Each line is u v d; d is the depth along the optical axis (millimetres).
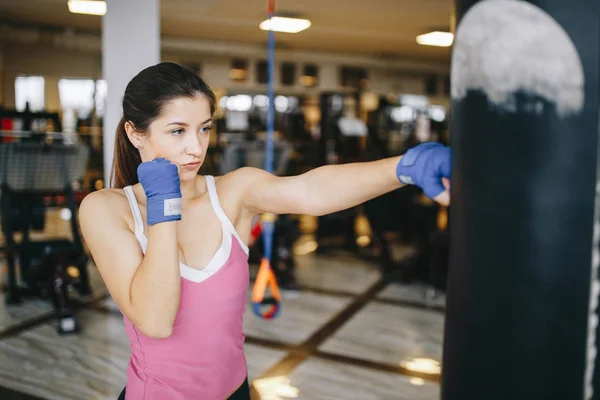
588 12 633
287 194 1042
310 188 1025
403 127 10758
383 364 3059
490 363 730
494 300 719
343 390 2738
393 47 10406
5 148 3793
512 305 706
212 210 1073
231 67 10930
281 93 11422
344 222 6125
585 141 649
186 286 1005
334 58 11359
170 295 899
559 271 679
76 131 9383
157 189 885
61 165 3988
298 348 3266
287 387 2760
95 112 10086
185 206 1069
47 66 10086
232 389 1081
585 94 643
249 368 2979
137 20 3479
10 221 4008
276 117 9883
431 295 4316
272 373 2920
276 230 4539
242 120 8609
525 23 664
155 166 887
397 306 4102
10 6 7223
